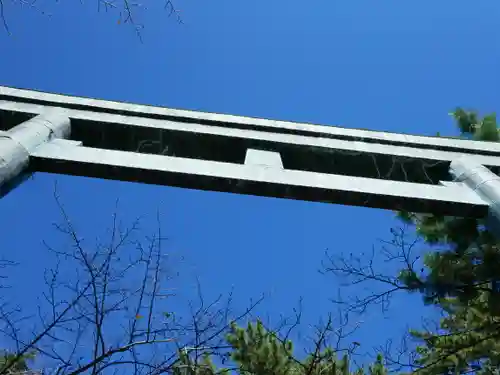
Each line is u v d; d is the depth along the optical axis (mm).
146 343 5070
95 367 4871
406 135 6535
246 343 6852
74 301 5141
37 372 4980
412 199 4906
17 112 5773
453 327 7086
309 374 6293
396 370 6828
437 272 6535
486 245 6316
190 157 6016
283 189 4793
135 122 5922
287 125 6348
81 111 6043
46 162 4699
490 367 6836
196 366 5250
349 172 6078
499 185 5074
